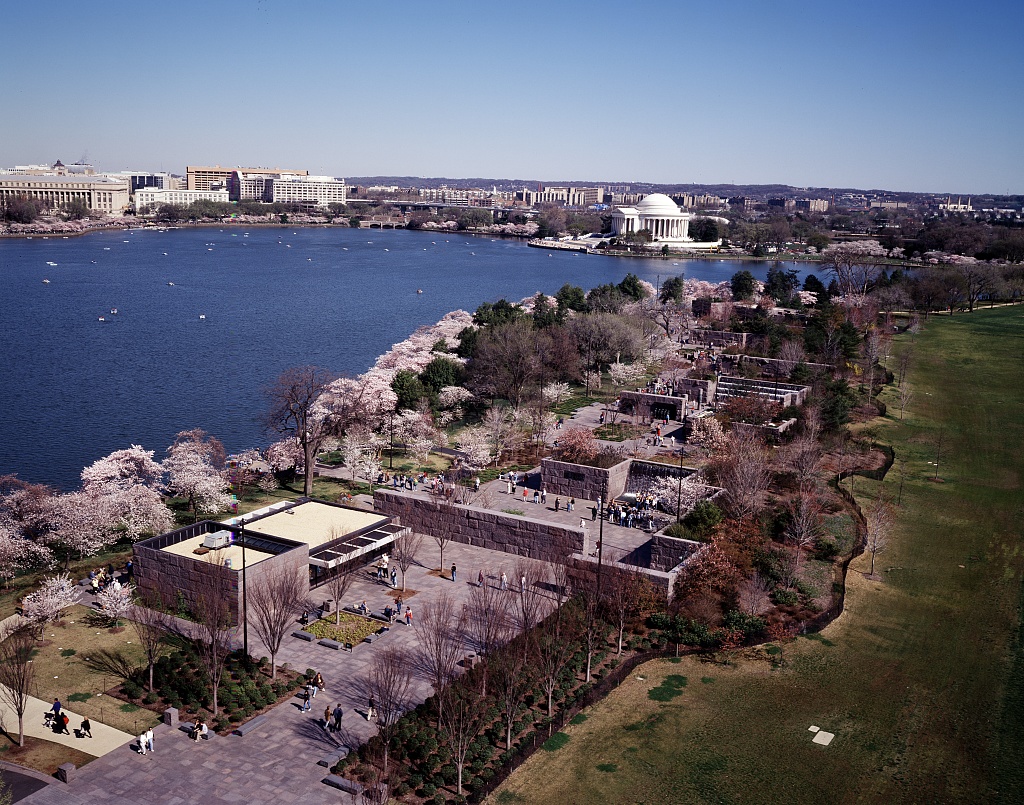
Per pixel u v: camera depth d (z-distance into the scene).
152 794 60.12
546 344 189.88
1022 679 75.44
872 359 184.38
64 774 61.09
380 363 193.12
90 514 98.38
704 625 83.56
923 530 108.81
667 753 65.12
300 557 90.69
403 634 83.62
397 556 97.00
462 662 77.31
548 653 72.88
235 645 81.12
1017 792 60.62
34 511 100.75
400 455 145.25
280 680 74.94
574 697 72.38
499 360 176.88
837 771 63.03
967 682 75.19
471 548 105.88
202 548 91.56
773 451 134.38
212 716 70.19
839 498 117.50
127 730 68.00
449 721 65.44
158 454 148.12
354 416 139.38
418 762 64.12
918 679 75.69
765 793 60.50
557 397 175.62
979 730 68.06
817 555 100.94
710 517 100.00
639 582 86.69
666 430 157.50
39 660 78.06
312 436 131.88
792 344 194.12
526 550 103.25
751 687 74.62
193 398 185.00
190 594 87.81
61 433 158.62
